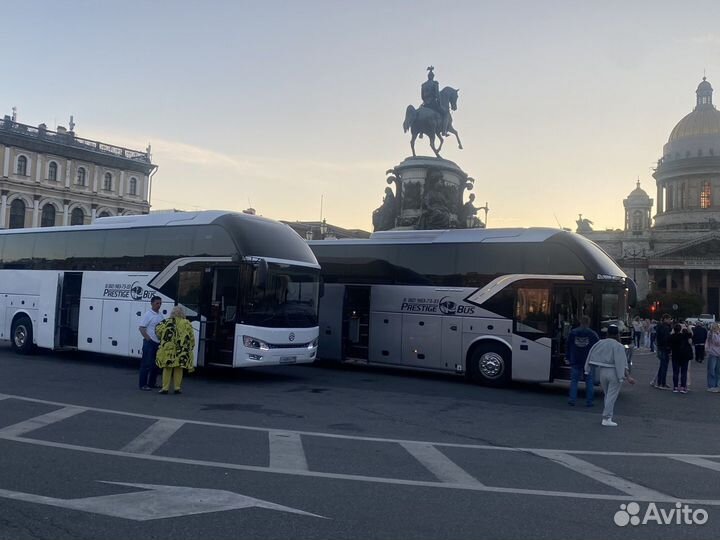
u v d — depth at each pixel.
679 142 113.44
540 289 16.92
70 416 10.84
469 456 8.89
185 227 17.41
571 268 16.62
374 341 19.56
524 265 17.25
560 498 6.92
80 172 72.62
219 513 6.03
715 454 9.79
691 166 110.44
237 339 15.85
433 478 7.59
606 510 6.56
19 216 67.25
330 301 20.58
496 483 7.47
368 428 10.74
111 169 75.81
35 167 68.00
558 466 8.49
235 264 16.19
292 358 16.66
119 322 18.44
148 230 18.25
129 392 13.86
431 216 39.75
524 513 6.34
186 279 17.05
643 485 7.65
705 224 105.19
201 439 9.34
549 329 16.66
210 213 17.28
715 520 6.35
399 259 19.48
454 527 5.85
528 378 16.80
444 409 13.24
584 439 10.61
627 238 103.19
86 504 6.20
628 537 5.78
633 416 13.52
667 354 19.16
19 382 14.87
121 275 18.61
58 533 5.42
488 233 18.23
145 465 7.76
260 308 16.08
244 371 19.28
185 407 12.20
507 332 17.19
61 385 14.58
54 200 69.94
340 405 13.21
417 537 5.55
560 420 12.50
